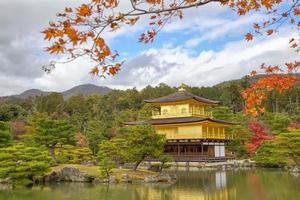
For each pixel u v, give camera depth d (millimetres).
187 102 74938
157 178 41250
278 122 78000
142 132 45375
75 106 126938
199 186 37219
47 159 40406
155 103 77938
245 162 65375
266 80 10258
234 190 34094
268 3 8039
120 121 95062
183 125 71188
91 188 35781
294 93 121562
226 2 7324
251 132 74875
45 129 52156
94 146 71750
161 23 7715
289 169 55250
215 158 69875
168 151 73688
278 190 33406
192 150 71938
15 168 37562
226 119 89438
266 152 62469
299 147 52031
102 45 6172
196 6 6684
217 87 161250
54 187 36625
